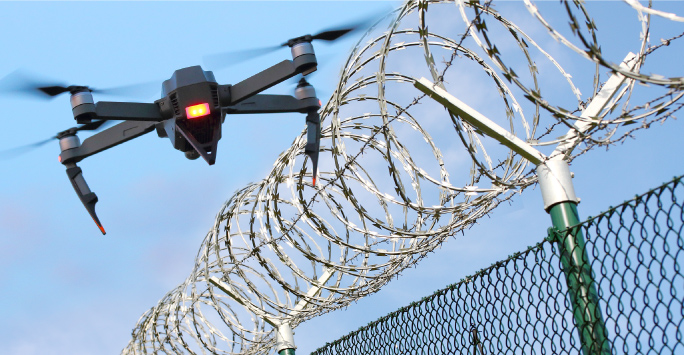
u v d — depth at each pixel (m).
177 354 8.23
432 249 6.38
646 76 3.61
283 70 8.36
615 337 3.70
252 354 8.21
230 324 7.88
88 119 8.38
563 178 4.62
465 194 5.98
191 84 8.47
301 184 6.48
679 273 3.42
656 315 3.52
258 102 8.84
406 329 5.39
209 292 7.64
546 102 4.20
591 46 3.57
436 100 4.90
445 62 4.99
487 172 5.07
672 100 3.91
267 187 6.95
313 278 7.88
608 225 3.79
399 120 6.59
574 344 4.07
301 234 6.88
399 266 6.91
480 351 4.62
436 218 6.33
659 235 3.52
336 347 6.37
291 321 8.16
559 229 4.55
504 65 4.22
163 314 8.58
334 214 6.27
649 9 3.56
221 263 7.44
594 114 4.60
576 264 4.22
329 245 7.86
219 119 8.65
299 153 6.87
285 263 7.11
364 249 6.29
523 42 5.23
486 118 4.83
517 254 4.46
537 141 5.34
